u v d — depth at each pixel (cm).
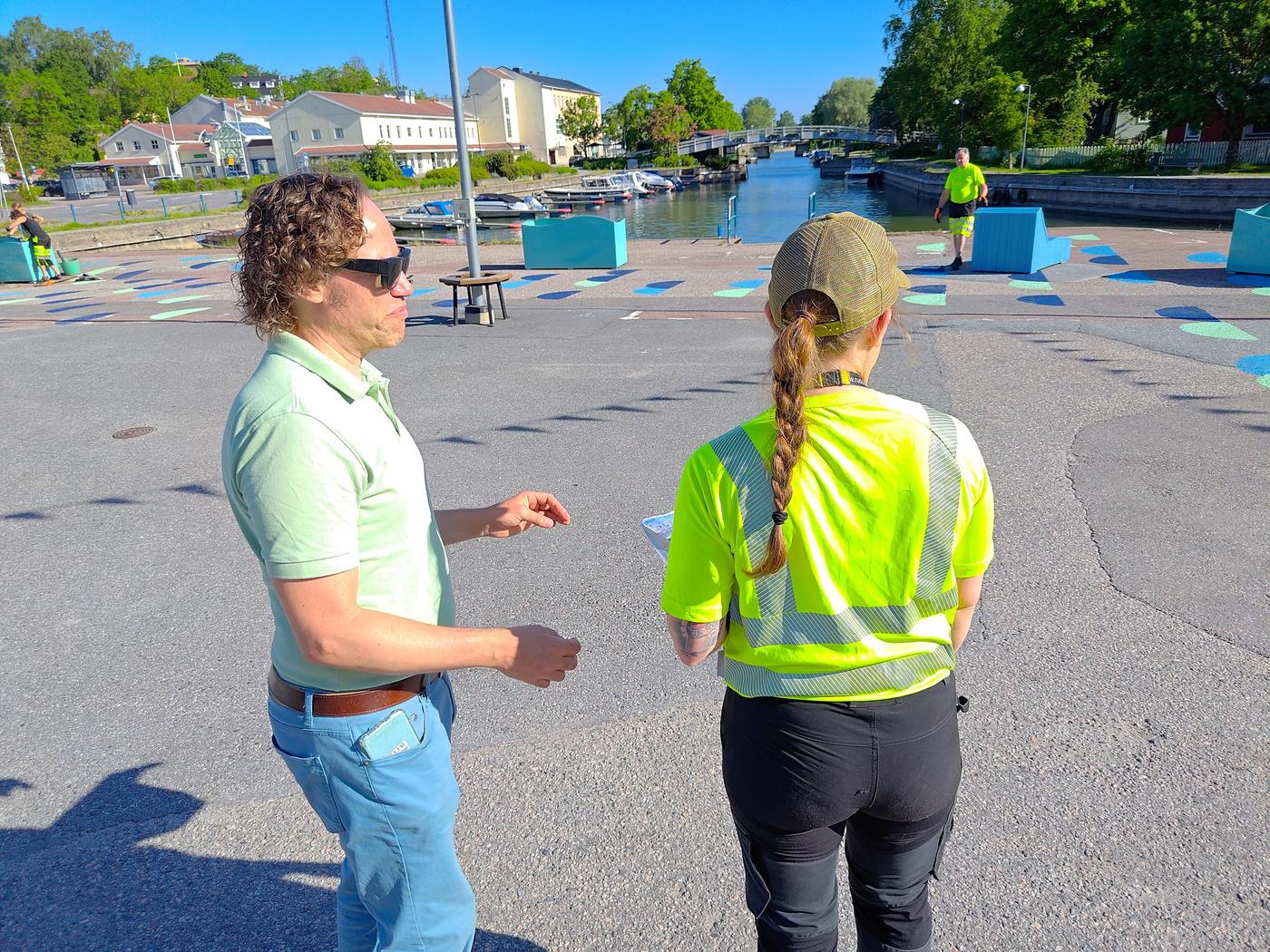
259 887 245
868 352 140
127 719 325
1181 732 289
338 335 145
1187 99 3117
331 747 150
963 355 804
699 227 3669
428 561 157
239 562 459
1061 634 350
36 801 283
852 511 132
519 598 402
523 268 1625
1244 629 347
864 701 139
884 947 161
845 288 129
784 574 136
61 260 1819
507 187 6122
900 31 6725
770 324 145
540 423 668
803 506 132
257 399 133
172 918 235
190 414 747
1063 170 3903
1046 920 221
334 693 149
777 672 140
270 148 7975
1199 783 266
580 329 1032
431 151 8025
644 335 977
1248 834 245
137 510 535
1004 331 896
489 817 267
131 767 298
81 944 227
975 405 654
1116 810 257
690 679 335
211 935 229
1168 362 745
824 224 134
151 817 274
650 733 304
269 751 306
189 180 6656
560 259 1588
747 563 135
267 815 274
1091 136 4603
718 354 870
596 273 1516
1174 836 246
